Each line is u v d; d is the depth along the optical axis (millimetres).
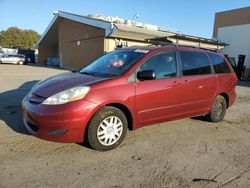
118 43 25594
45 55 43094
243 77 24812
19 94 9227
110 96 4352
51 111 4035
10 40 86125
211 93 6164
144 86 4781
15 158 4039
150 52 5086
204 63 6082
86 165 3939
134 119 4746
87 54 28609
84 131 4223
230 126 6402
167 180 3633
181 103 5469
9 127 5371
